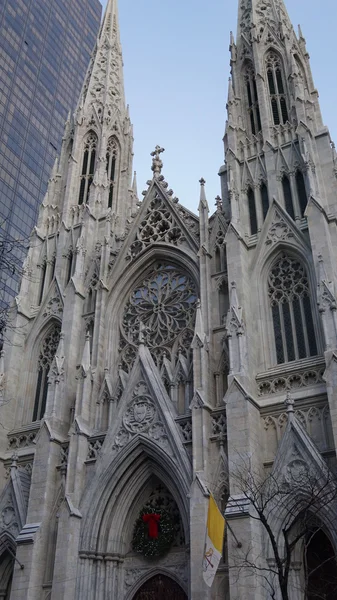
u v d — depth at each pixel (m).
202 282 44.25
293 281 41.50
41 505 39.47
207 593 31.81
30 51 134.38
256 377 38.31
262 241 43.47
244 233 44.75
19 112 123.50
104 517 38.62
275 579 31.09
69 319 47.81
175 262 48.53
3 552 40.84
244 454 33.94
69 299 49.03
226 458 35.75
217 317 42.56
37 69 134.38
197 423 36.94
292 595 31.22
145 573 37.47
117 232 55.16
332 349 34.62
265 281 42.34
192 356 42.97
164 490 39.78
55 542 38.75
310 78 52.09
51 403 43.28
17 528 40.69
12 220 111.19
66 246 54.75
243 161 48.69
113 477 39.12
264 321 40.75
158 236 49.88
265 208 45.97
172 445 37.94
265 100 50.69
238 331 38.16
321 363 36.88
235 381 36.25
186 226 48.69
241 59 55.44
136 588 37.50
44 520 39.09
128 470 39.44
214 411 37.75
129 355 46.41
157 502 39.66
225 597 32.34
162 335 45.91
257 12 57.38
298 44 55.09
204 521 33.59
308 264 40.84
